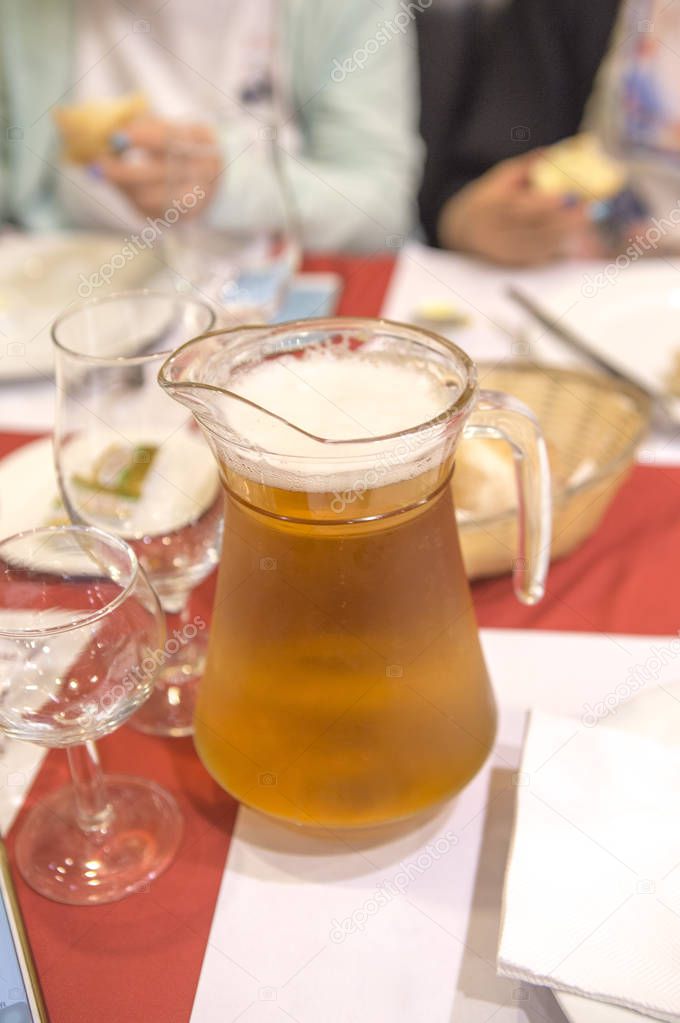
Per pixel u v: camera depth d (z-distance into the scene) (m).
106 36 1.41
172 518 0.54
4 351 0.91
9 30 1.38
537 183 1.12
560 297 0.97
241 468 0.40
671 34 1.59
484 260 1.08
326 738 0.45
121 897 0.47
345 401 0.44
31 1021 0.40
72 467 0.55
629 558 0.67
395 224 1.41
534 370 0.75
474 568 0.62
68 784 0.54
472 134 1.54
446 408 0.41
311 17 1.41
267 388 0.45
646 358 0.89
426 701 0.45
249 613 0.44
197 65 1.44
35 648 0.42
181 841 0.50
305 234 1.30
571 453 0.71
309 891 0.47
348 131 1.43
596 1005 0.39
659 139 1.62
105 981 0.44
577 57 1.52
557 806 0.46
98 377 0.54
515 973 0.40
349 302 0.99
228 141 1.21
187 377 0.42
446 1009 0.42
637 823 0.45
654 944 0.41
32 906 0.47
